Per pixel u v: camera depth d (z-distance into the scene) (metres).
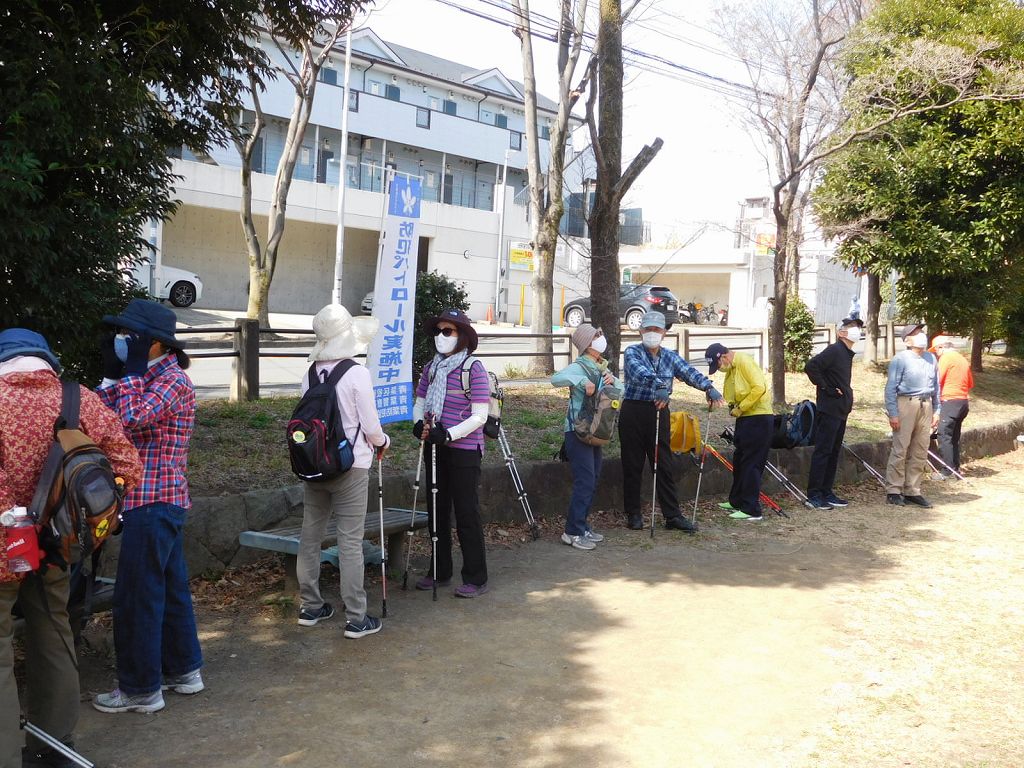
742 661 4.89
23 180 4.61
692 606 5.80
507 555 6.77
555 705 4.23
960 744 3.97
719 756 3.79
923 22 14.33
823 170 15.45
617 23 9.27
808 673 4.76
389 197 7.80
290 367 14.82
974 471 12.27
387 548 6.20
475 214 33.25
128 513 3.77
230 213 28.69
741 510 8.59
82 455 3.09
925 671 4.84
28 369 3.18
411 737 3.83
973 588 6.47
